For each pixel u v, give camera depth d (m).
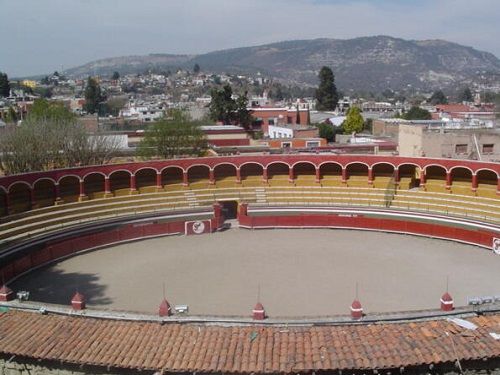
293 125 126.81
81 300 27.31
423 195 61.25
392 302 37.25
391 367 22.95
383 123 115.94
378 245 51.66
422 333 24.83
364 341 24.28
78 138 68.75
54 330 25.53
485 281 41.25
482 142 70.12
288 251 49.97
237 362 23.16
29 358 24.70
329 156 65.81
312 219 58.44
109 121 145.00
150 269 45.22
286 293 39.22
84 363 23.58
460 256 47.84
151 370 23.50
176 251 50.44
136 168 61.91
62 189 59.44
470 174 62.00
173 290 40.12
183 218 59.19
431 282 41.22
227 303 37.41
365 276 42.81
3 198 53.75
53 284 41.59
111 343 24.58
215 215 58.62
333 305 36.81
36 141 64.62
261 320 25.83
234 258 48.00
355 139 103.38
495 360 24.16
